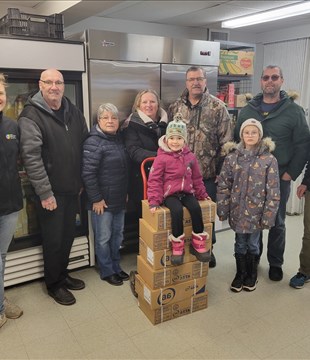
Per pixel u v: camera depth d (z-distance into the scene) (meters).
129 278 2.70
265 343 2.04
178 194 2.15
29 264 2.63
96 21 3.66
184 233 2.12
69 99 2.59
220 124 2.72
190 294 2.27
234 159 2.45
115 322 2.23
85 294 2.55
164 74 2.98
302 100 4.22
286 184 2.65
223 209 2.54
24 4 3.26
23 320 2.26
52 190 2.31
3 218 2.09
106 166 2.46
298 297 2.51
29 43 2.30
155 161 2.14
